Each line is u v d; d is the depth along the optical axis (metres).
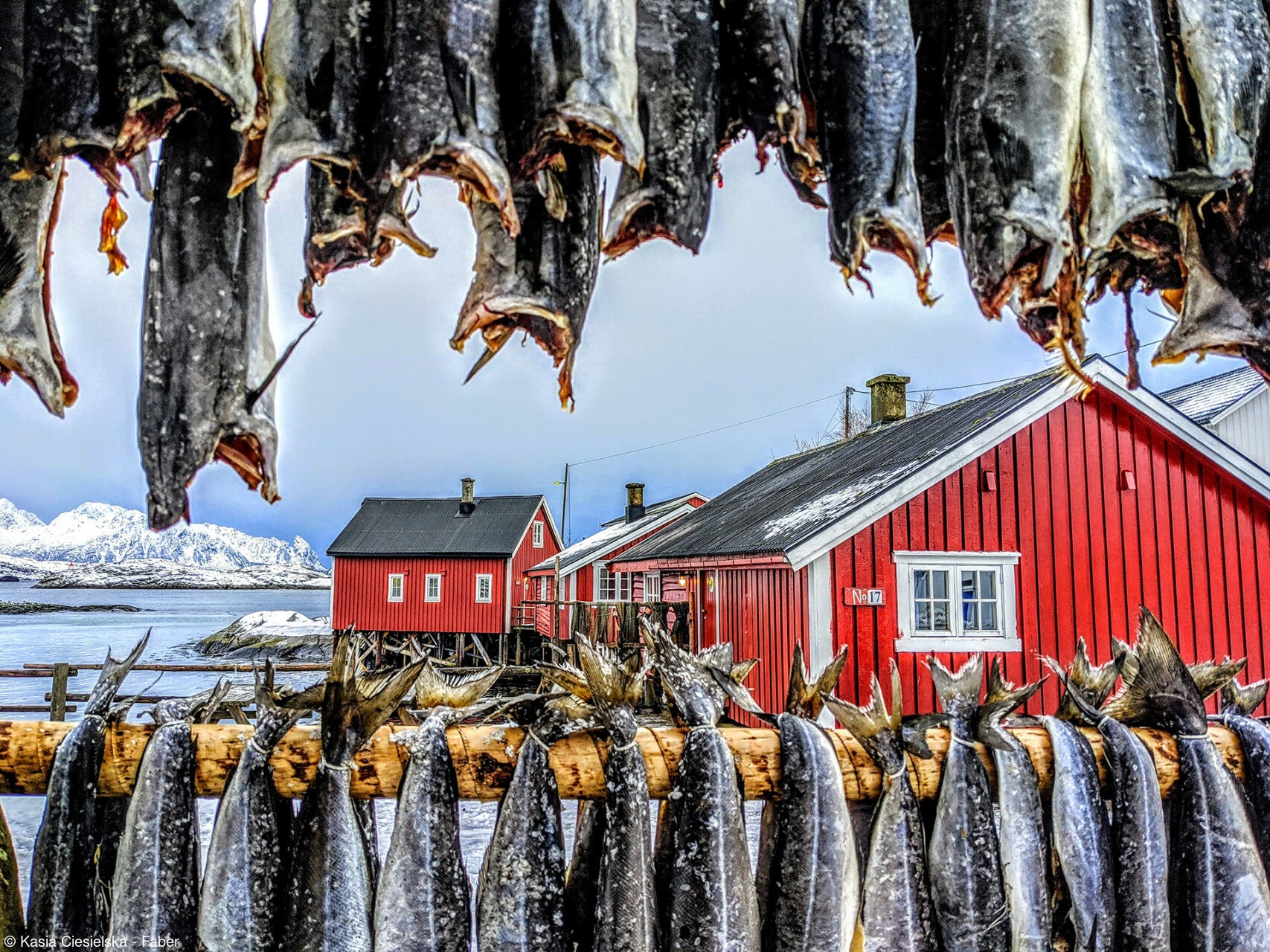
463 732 2.46
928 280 1.72
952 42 1.82
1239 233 1.99
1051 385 10.09
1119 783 2.64
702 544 14.99
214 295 1.87
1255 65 1.87
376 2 1.67
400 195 1.84
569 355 1.97
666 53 1.74
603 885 2.36
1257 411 13.88
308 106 1.63
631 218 1.76
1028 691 2.64
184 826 2.35
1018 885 2.52
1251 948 2.57
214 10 1.53
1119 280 2.14
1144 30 1.82
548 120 1.58
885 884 2.47
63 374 1.87
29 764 2.37
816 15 1.82
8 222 1.76
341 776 2.33
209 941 2.29
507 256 1.93
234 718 2.67
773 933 2.43
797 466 19.22
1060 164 1.72
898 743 2.55
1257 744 2.80
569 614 18.58
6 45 1.58
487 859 2.43
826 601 9.75
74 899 2.28
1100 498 10.37
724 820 2.39
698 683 2.54
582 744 2.46
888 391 17.23
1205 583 10.45
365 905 2.31
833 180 1.77
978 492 10.14
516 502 34.31
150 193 1.90
